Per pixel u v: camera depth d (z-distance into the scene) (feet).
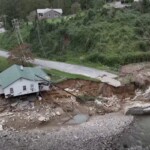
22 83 191.31
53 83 208.64
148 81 208.64
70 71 230.07
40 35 311.06
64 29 297.33
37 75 201.16
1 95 198.49
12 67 209.26
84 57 254.68
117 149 150.00
